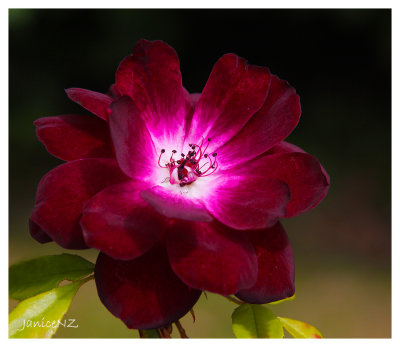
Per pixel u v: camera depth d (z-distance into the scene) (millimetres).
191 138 359
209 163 356
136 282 326
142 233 322
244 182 344
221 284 319
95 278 326
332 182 987
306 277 746
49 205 327
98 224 321
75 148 341
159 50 349
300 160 344
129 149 333
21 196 906
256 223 329
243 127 356
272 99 355
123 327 590
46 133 341
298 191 341
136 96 348
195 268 321
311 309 684
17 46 1066
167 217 323
